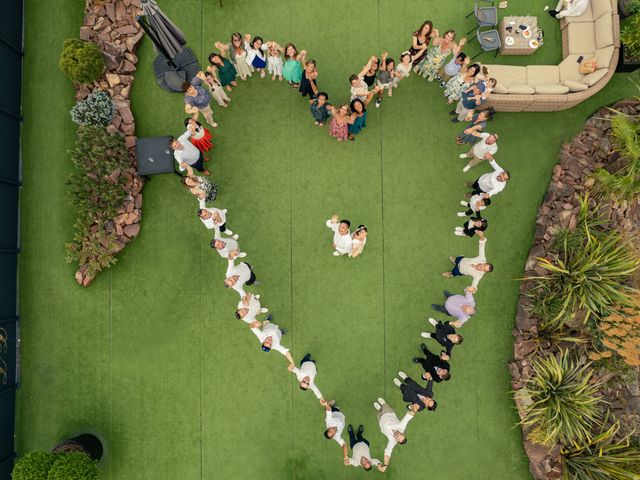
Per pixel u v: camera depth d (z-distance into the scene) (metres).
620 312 6.54
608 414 6.64
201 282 7.30
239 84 7.46
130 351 7.22
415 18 7.59
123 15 7.38
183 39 6.63
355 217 7.41
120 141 6.99
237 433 7.17
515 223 7.45
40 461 6.08
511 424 7.19
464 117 7.14
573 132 7.54
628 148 6.54
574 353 7.06
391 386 7.23
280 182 7.43
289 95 7.46
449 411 7.20
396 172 7.46
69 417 7.12
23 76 7.45
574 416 6.35
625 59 7.29
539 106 7.28
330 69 7.53
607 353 6.41
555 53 7.59
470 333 7.29
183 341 7.25
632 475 6.07
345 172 7.45
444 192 7.46
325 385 7.23
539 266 7.16
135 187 7.20
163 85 7.22
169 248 7.32
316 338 7.28
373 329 7.31
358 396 7.22
